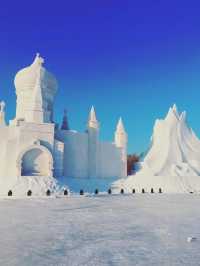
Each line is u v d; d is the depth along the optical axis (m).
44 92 70.62
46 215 24.23
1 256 11.55
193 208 30.34
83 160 70.69
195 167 78.56
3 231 16.88
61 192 54.66
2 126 63.94
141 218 22.80
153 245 13.52
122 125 76.94
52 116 73.31
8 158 61.00
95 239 14.88
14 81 74.75
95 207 31.05
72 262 10.74
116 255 11.75
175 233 16.50
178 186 68.38
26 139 61.28
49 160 61.78
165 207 31.30
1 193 52.88
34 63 72.38
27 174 59.94
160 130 84.12
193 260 10.99
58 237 15.32
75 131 71.00
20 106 72.06
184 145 82.44
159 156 80.56
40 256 11.57
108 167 73.81
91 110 74.50
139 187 68.19
